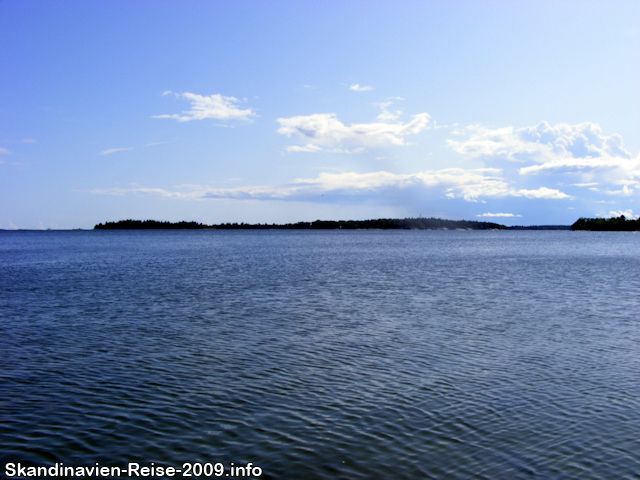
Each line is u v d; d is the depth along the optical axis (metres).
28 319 25.66
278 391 14.80
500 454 11.07
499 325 24.42
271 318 26.03
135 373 16.47
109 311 28.00
